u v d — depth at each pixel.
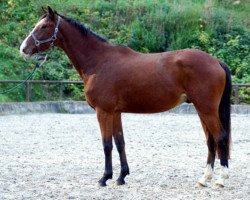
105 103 9.31
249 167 11.19
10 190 8.94
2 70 23.52
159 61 9.19
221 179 9.11
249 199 8.35
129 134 16.27
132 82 9.19
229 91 9.15
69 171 10.63
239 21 28.34
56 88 24.09
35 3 27.50
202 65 8.95
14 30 26.03
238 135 16.36
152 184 9.52
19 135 15.76
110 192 8.85
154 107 9.23
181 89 9.06
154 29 26.84
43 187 9.19
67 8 27.30
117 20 27.25
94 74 9.45
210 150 9.29
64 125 18.16
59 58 25.23
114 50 9.55
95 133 16.39
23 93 23.27
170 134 16.39
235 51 26.22
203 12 28.12
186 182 9.67
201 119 9.10
